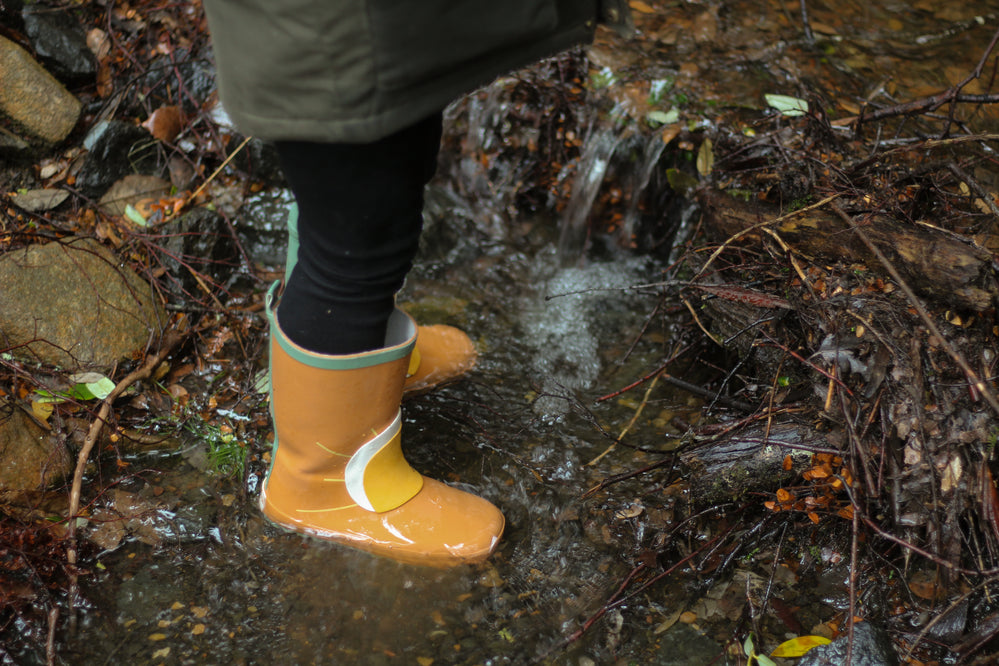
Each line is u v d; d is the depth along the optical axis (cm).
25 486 167
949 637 141
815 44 281
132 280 210
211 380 201
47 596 148
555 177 266
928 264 157
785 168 200
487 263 253
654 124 247
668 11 297
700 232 223
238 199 246
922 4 307
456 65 109
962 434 146
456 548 159
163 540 163
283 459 161
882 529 153
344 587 157
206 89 259
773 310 173
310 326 140
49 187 226
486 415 199
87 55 249
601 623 150
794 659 141
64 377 185
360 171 118
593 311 235
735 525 162
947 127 197
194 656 143
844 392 154
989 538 145
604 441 192
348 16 98
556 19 113
